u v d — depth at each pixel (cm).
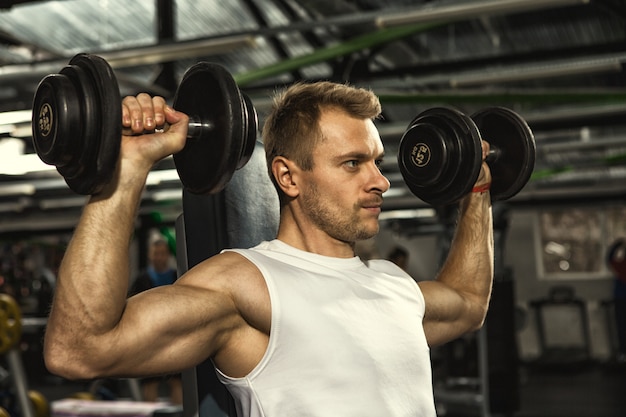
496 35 584
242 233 147
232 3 523
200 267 118
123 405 363
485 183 161
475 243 160
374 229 127
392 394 119
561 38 591
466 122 139
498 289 507
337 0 470
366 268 131
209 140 112
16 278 944
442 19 347
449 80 485
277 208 158
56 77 100
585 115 573
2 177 761
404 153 148
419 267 1130
